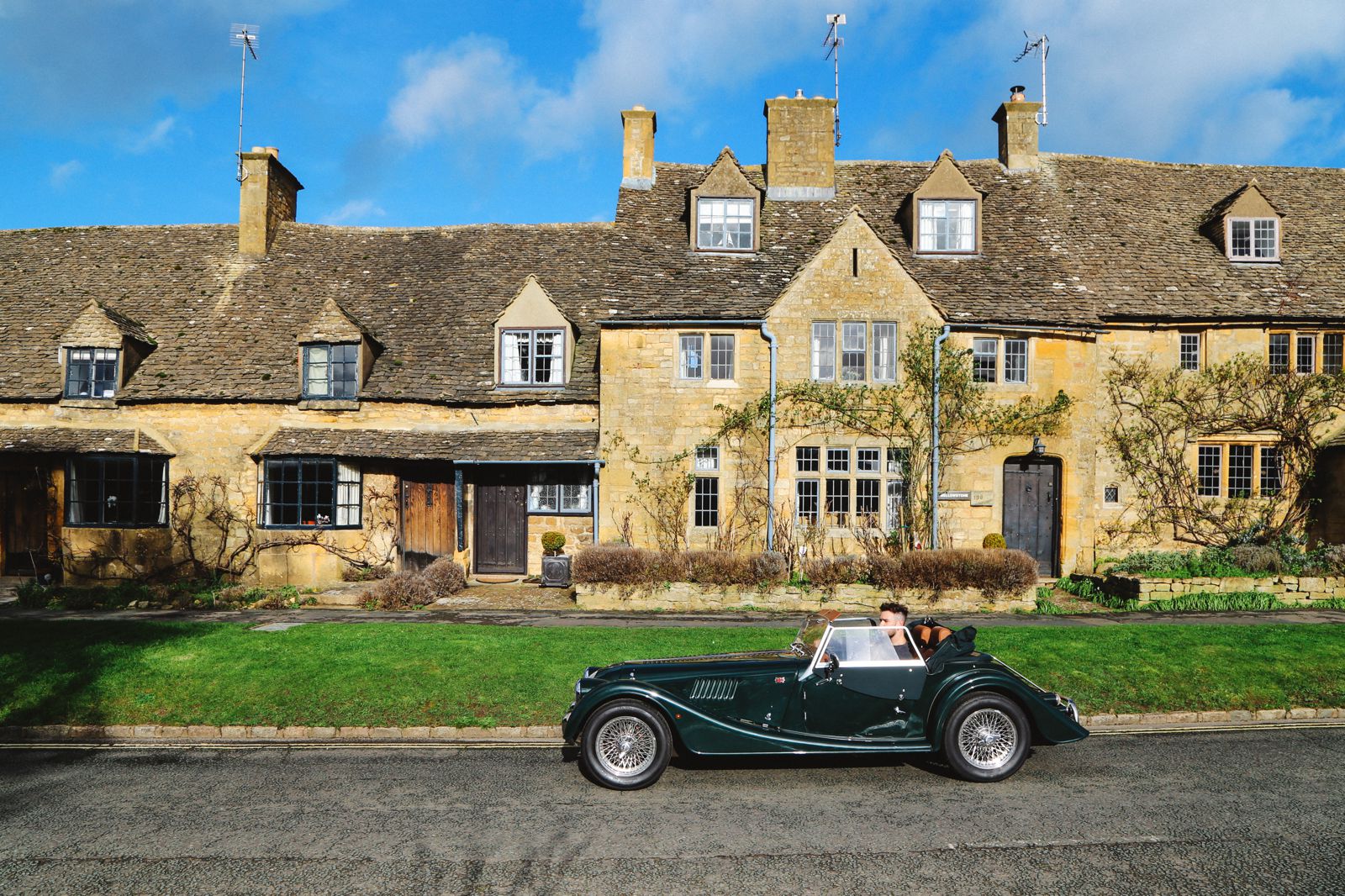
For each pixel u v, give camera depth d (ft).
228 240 71.46
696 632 38.19
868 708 23.25
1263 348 57.41
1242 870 17.29
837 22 69.36
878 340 55.01
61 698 29.91
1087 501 55.42
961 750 22.80
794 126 64.59
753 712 23.30
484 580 56.75
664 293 56.70
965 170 66.95
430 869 17.72
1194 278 58.90
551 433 57.57
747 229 60.59
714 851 18.45
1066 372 54.70
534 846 18.83
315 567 56.80
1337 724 28.12
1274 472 57.41
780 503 54.39
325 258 69.97
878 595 46.70
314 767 24.79
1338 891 16.37
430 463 59.26
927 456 53.88
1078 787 22.27
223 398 57.98
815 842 18.89
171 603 48.44
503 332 59.00
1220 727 27.86
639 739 22.88
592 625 41.81
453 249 70.85
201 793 22.66
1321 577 46.73
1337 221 63.52
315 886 16.99
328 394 58.80
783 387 54.54
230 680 31.27
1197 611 45.32
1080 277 58.49
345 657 33.55
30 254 70.54
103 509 57.93
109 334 58.70
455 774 24.03
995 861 17.83
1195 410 57.00
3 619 41.98
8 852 18.79
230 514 58.08
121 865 18.08
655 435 55.42
